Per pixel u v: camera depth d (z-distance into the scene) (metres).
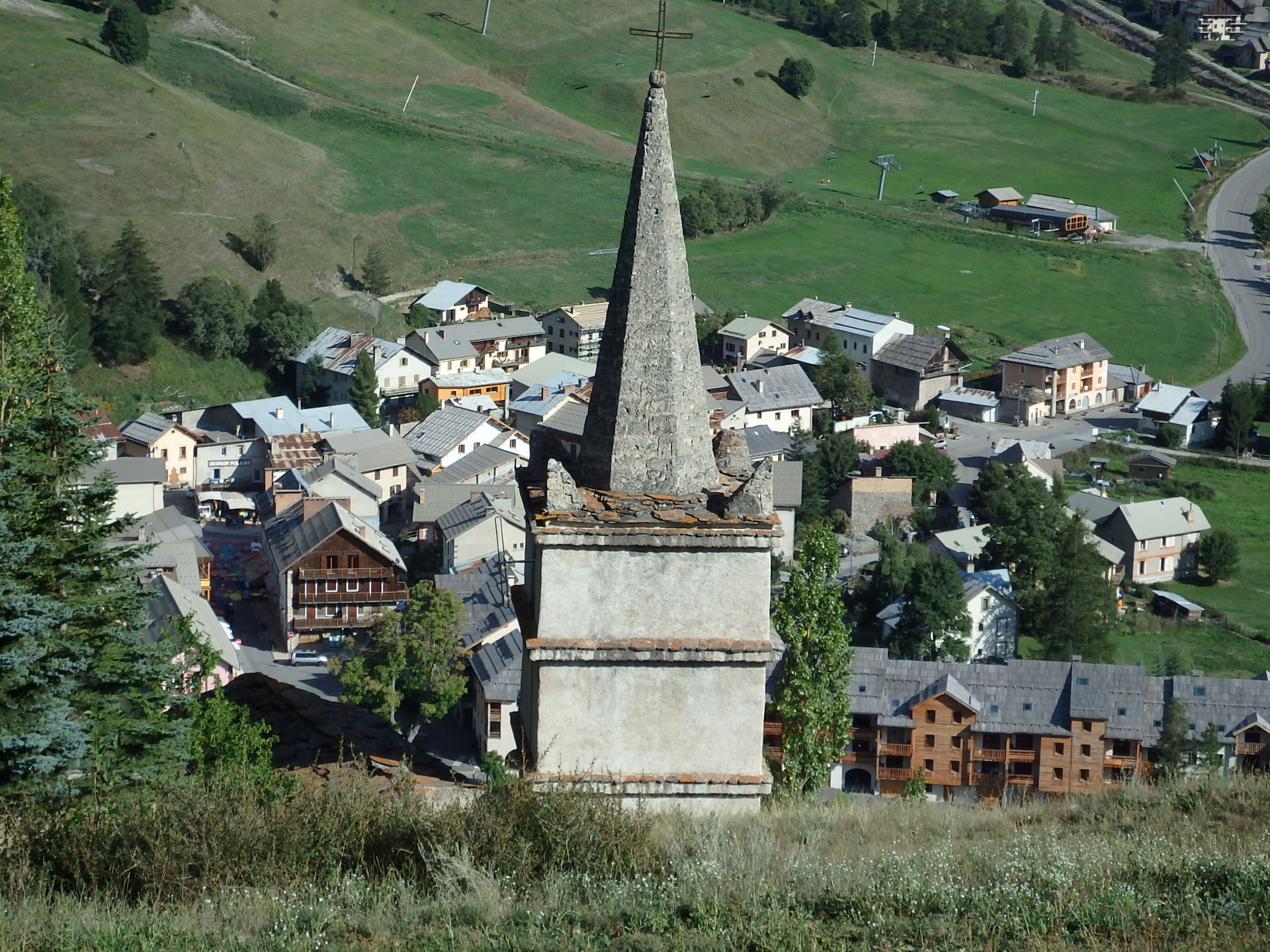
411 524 137.38
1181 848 26.91
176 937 21.53
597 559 27.75
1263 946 20.89
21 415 38.16
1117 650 117.25
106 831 25.38
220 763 31.16
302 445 147.50
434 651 89.94
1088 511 144.62
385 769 31.36
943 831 30.05
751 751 28.45
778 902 23.41
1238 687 82.94
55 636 33.72
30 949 21.14
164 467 129.50
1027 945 21.31
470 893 23.92
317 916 22.53
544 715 28.11
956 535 135.25
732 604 28.09
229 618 115.44
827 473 150.00
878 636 112.75
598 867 25.27
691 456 28.69
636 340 28.44
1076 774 82.38
